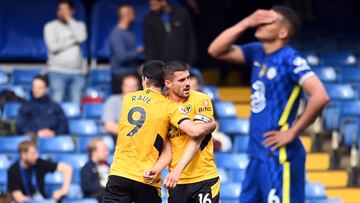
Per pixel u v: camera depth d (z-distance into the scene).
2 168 38.34
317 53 48.81
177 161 22.95
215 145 39.00
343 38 52.16
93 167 34.44
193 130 22.30
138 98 23.05
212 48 25.05
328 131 41.78
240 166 37.66
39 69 47.06
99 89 45.22
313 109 23.23
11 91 43.19
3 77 45.91
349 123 41.62
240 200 24.61
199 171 23.30
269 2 50.34
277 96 23.80
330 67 46.97
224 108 42.53
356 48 51.94
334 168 40.69
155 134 22.78
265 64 24.06
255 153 24.19
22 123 39.38
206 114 23.03
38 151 38.84
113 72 41.38
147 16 42.03
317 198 36.56
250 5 49.72
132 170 22.77
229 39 24.80
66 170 35.44
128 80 37.03
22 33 49.22
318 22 52.97
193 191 23.30
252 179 24.36
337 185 39.97
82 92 44.09
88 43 49.41
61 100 43.59
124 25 41.56
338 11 54.62
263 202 24.25
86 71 48.53
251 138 24.30
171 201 23.53
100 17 49.28
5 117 41.53
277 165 23.80
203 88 43.84
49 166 35.38
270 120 23.81
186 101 23.08
